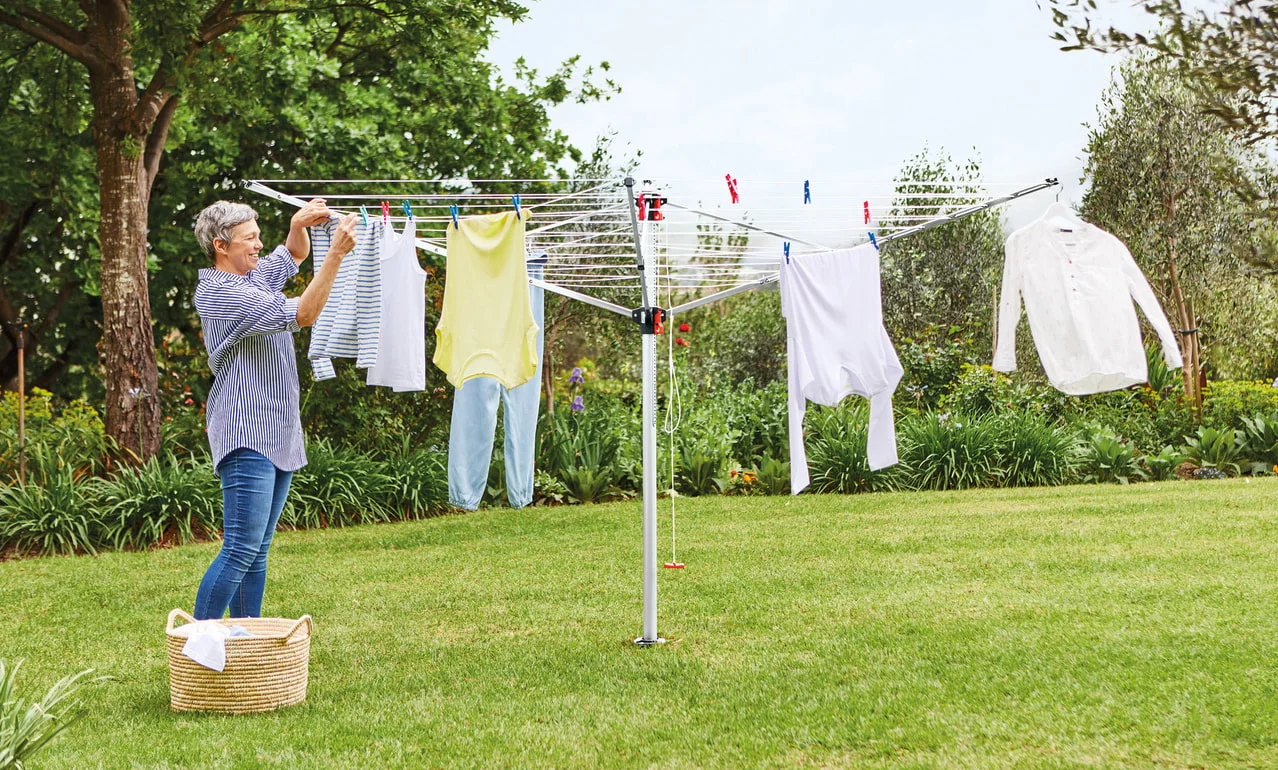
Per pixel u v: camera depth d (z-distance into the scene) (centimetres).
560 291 466
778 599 532
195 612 392
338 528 841
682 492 1017
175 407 1074
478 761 312
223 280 402
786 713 350
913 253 1327
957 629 453
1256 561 572
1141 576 548
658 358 1209
